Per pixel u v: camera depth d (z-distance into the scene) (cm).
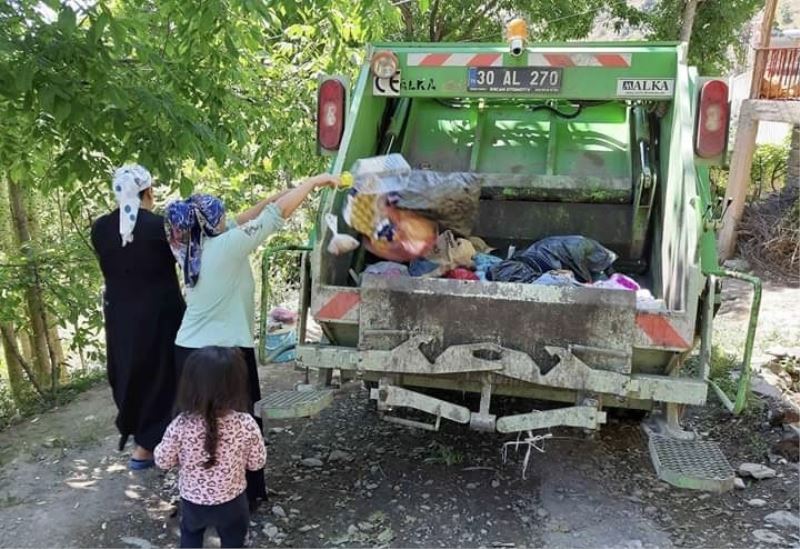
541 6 1518
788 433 448
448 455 420
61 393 612
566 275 376
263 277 378
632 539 342
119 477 412
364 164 375
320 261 348
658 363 330
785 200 1241
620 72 410
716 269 339
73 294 624
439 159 471
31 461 438
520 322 324
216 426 287
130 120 454
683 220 353
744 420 472
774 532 348
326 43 718
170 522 363
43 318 641
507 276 377
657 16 1678
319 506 371
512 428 331
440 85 427
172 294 375
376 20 618
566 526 353
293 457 426
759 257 1170
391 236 372
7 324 628
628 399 342
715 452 317
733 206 1202
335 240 355
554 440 447
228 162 675
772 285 1036
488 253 435
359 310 341
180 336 348
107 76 421
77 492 395
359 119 417
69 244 649
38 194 733
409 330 336
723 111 372
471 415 335
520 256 407
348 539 342
